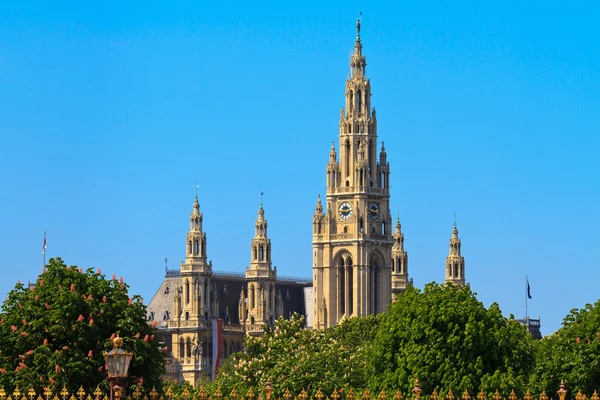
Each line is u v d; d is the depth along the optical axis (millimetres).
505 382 193500
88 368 157625
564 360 198000
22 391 154500
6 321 162375
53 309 160500
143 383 160250
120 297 164500
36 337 160375
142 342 158875
